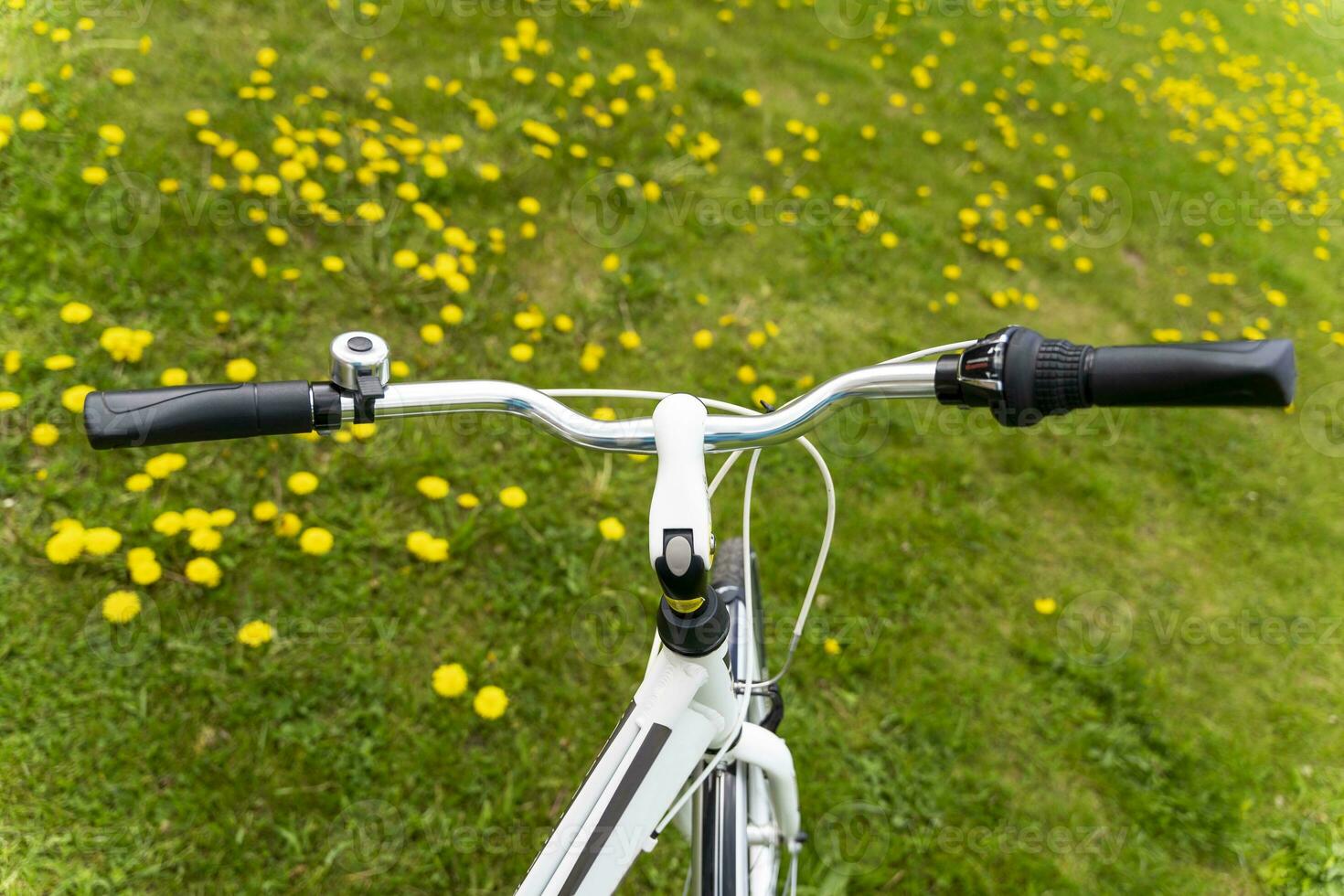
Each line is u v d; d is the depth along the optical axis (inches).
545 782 88.9
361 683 90.5
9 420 97.1
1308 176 209.6
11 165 116.0
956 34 222.7
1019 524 125.3
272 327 113.3
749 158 163.5
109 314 108.3
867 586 111.4
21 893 74.2
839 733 98.3
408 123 135.6
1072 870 94.3
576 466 112.7
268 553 95.9
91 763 81.3
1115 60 234.7
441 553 94.1
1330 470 148.2
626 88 164.9
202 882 78.1
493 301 125.1
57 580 89.8
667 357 128.2
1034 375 37.1
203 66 138.2
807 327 138.7
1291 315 176.1
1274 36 275.3
